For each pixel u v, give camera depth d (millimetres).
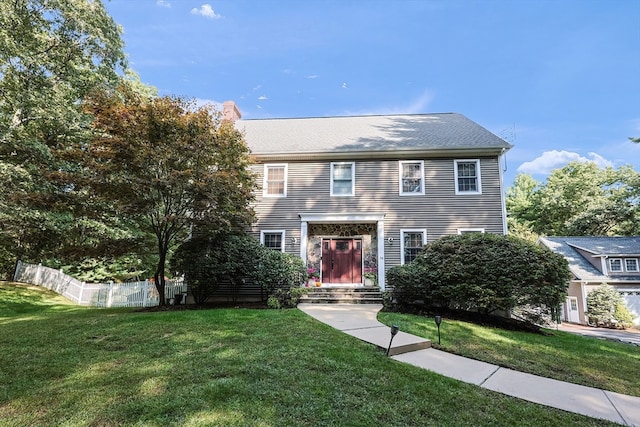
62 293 13812
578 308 20672
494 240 8867
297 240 12570
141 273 17812
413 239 12281
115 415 2930
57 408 3061
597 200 29500
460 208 12250
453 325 7449
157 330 6059
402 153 12695
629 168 28750
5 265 17391
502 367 4832
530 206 35938
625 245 21875
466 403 3465
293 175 13094
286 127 15898
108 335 5734
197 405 3121
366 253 12969
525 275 8078
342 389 3602
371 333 6090
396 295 9703
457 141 12820
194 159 8938
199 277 9773
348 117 16891
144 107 8469
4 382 3664
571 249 23109
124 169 8406
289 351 4824
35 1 12820
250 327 6324
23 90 12055
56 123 12898
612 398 3896
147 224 11039
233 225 10391
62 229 13203
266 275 9812
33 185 11594
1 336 5699
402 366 4414
